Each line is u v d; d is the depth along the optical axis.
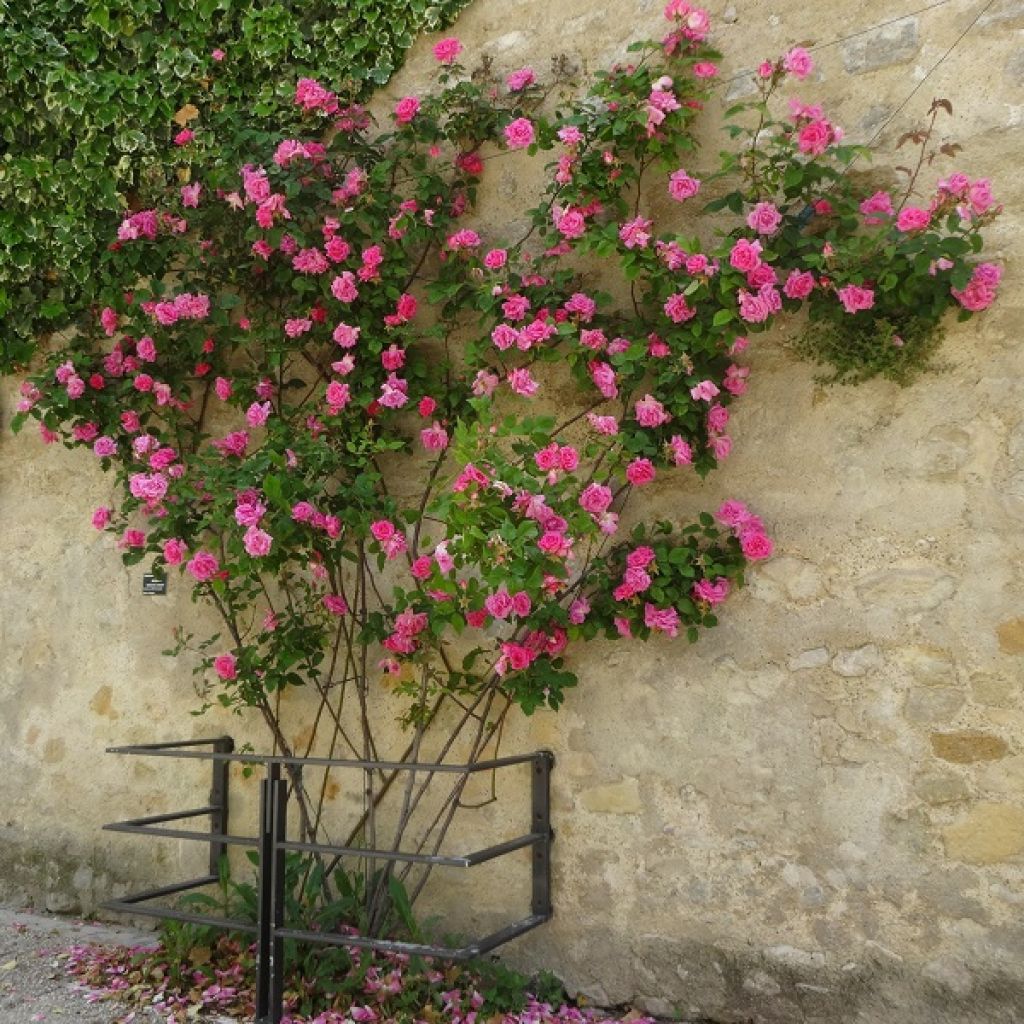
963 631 2.90
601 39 3.67
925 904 2.87
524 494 2.92
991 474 2.92
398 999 3.18
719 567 3.14
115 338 4.30
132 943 3.88
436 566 3.13
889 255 2.88
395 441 3.63
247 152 3.95
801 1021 2.99
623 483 3.41
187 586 4.20
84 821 4.30
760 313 3.02
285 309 3.94
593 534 3.13
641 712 3.33
